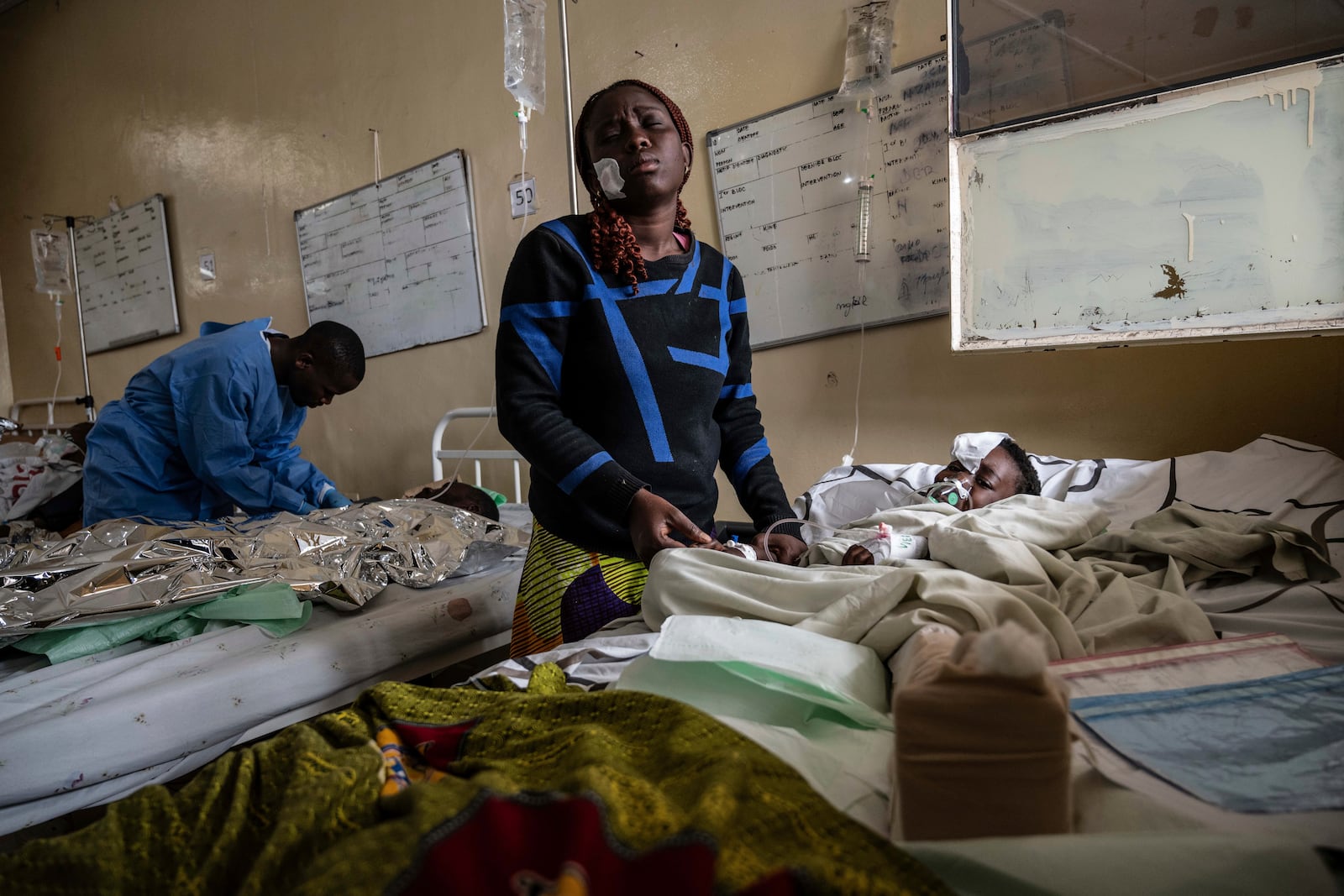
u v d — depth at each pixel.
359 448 3.62
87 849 0.62
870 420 2.26
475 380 3.18
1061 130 1.68
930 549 1.25
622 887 0.47
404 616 1.68
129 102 4.29
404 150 3.27
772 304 2.39
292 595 1.62
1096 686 0.80
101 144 4.47
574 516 1.34
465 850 0.50
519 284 1.29
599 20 2.68
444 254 3.17
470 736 0.78
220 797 0.69
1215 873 0.50
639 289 1.32
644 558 1.19
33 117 4.80
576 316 1.31
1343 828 0.54
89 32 4.41
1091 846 0.52
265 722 1.43
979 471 1.66
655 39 2.56
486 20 2.96
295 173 3.67
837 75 2.21
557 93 2.79
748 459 1.53
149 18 4.12
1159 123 1.58
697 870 0.45
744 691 0.86
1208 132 1.53
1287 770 0.62
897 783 0.57
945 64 2.01
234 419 2.18
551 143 2.83
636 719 0.74
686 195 2.56
